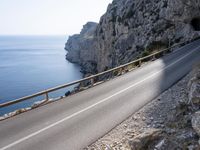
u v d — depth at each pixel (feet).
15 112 52.37
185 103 40.19
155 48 158.81
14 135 39.58
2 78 371.35
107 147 34.78
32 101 233.14
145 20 204.33
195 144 26.81
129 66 109.81
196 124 29.07
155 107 48.21
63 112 49.39
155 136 30.86
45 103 57.16
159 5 197.47
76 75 406.41
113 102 54.08
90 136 38.24
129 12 229.86
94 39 354.74
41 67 503.61
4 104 48.24
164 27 182.80
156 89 61.41
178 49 135.44
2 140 37.99
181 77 70.95
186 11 174.81
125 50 220.84
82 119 45.11
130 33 217.77
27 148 35.19
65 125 42.75
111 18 261.44
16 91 285.43
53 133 39.73
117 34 242.37
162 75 76.79
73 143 36.24
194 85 41.11
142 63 111.96
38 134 39.58
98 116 46.14
